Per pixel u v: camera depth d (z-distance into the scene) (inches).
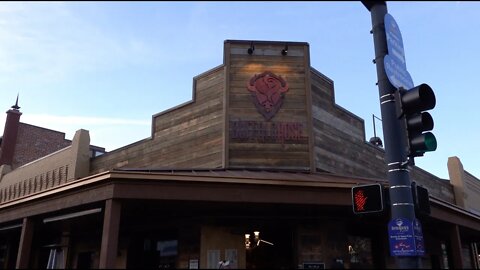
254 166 538.6
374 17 267.4
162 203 451.2
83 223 579.5
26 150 1163.9
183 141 592.1
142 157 635.5
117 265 569.6
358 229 561.6
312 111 570.6
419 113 225.8
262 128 552.1
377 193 241.0
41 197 511.2
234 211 514.0
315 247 515.2
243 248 513.7
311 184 444.1
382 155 702.5
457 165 911.7
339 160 594.2
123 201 435.2
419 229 231.5
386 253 563.5
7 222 603.5
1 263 759.1
